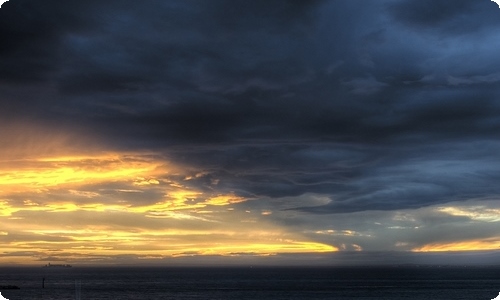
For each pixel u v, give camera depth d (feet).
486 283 284.82
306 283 289.74
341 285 269.85
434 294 222.89
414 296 214.28
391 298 207.31
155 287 252.42
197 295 216.54
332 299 199.11
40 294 216.95
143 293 220.02
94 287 256.52
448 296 218.79
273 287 254.06
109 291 231.71
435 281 310.24
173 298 203.62
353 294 218.59
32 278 345.72
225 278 363.56
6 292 219.82
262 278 358.64
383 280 322.14
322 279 340.18
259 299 202.69
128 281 318.24
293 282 300.81
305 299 203.00
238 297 205.77
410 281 310.65
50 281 306.35
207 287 256.93
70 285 257.34
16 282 290.35
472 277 360.28
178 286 265.13
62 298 208.64
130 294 217.36
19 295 213.66
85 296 215.31
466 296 220.43
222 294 216.74
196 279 349.00
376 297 212.02
